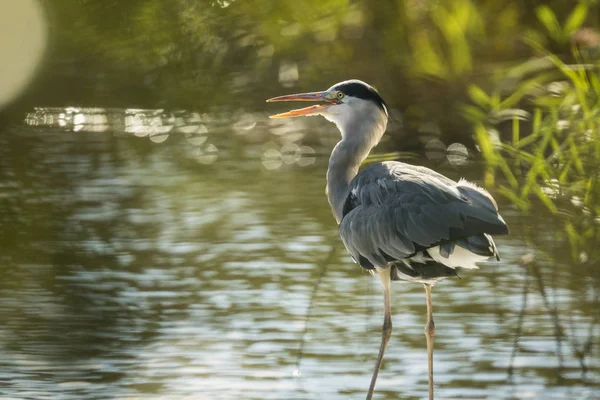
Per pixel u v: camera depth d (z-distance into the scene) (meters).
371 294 13.11
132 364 10.59
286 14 23.97
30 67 27.55
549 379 10.22
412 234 9.17
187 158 22.16
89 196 18.50
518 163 13.45
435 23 22.69
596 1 17.50
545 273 13.44
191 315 12.23
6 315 12.08
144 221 16.77
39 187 19.20
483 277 13.65
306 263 14.42
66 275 13.78
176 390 9.84
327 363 10.73
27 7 27.19
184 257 14.75
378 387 10.05
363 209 9.86
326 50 24.23
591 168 12.01
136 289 13.24
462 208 8.91
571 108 12.96
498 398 9.73
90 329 11.54
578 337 11.28
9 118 26.66
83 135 24.75
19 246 15.21
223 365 10.59
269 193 18.72
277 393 9.85
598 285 12.07
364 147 10.95
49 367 10.45
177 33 26.28
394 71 22.84
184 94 26.66
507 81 20.70
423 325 11.90
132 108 27.08
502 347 11.15
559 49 19.28
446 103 22.11
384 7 22.94
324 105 11.02
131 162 21.72
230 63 26.36
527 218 15.47
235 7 24.81
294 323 11.99
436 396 9.81
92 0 26.84
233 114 26.22
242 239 15.66
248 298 12.91
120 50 26.84
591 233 11.80
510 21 21.72
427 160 20.83
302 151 22.75
